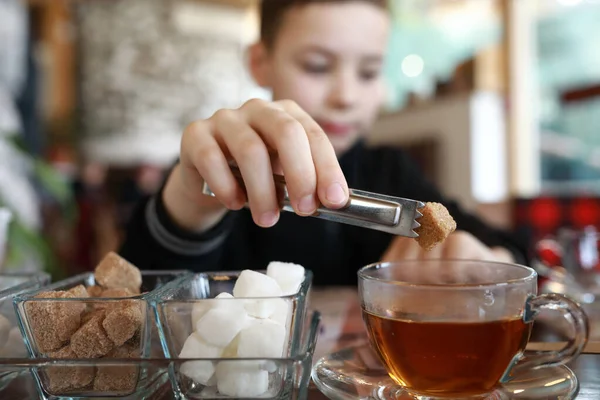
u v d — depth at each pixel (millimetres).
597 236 499
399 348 240
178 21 2432
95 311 253
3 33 1213
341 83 730
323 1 711
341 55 723
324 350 318
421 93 1703
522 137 1494
